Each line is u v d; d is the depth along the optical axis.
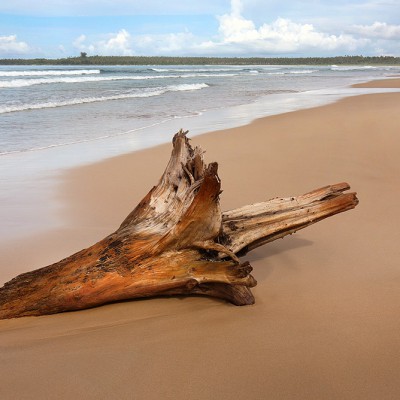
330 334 2.82
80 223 5.51
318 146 9.40
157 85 33.28
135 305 3.39
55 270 3.53
